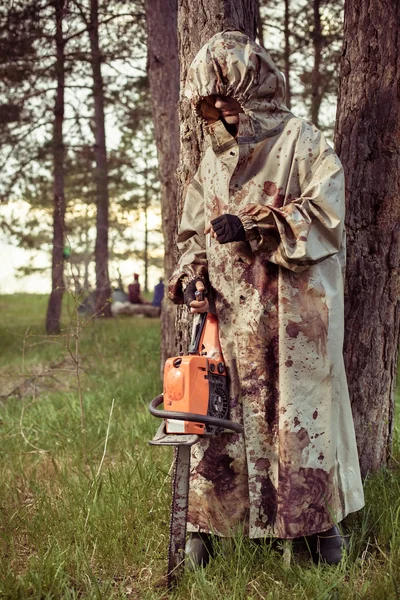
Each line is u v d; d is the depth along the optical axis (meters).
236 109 2.75
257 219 2.60
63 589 2.70
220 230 2.60
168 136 7.49
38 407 6.16
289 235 2.59
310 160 2.72
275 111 2.76
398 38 3.56
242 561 2.75
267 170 2.76
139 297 21.66
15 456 4.53
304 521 2.71
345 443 2.88
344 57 3.71
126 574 2.83
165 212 7.53
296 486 2.71
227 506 2.86
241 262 2.81
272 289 2.78
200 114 2.80
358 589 2.59
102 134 15.09
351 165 3.67
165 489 3.52
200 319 2.84
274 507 2.81
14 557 2.98
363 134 3.64
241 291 2.81
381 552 2.74
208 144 3.24
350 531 3.06
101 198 15.56
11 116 13.23
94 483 3.59
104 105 14.55
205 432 2.54
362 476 3.72
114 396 6.54
